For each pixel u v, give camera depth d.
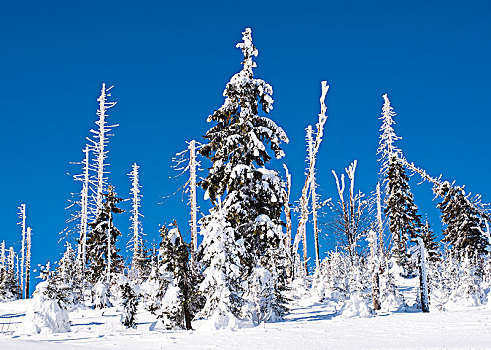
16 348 11.40
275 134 22.41
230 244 19.59
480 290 30.78
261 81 22.50
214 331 16.73
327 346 11.67
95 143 41.00
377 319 18.09
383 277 29.78
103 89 42.00
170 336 15.16
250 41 23.30
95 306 30.72
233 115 22.66
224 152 22.05
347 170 27.31
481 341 11.34
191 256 20.75
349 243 27.25
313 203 32.50
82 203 40.94
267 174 21.44
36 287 21.77
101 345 13.19
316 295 33.22
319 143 23.53
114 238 36.94
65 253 33.28
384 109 44.47
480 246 39.97
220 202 21.72
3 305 36.12
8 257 58.94
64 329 20.53
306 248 37.06
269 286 20.78
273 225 20.77
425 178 30.02
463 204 40.47
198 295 20.39
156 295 20.80
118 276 21.28
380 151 43.75
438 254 39.66
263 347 11.98
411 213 41.00
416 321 16.44
